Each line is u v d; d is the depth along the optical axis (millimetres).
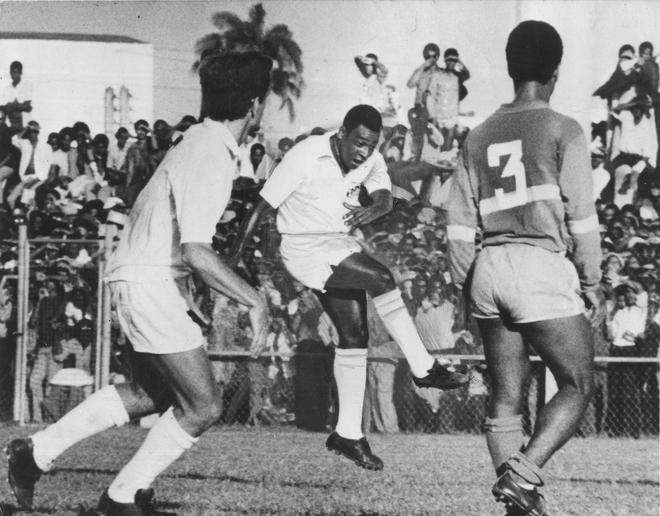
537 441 4562
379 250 12250
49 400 11555
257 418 11258
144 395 5246
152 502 6031
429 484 7219
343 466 8164
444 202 14906
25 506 5207
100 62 15562
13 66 15188
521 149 4719
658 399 11258
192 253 4711
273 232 12086
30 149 14430
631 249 12281
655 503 6504
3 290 12289
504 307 4715
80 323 11758
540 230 4688
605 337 11367
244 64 5004
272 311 11594
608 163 15391
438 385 6109
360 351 6031
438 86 15594
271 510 5914
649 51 15438
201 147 4844
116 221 12992
